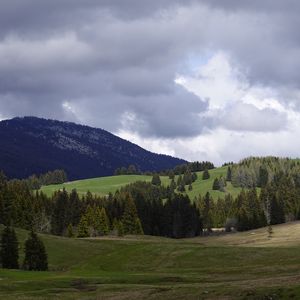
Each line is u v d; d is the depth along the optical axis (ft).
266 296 117.19
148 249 319.47
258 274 199.62
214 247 304.50
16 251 292.61
